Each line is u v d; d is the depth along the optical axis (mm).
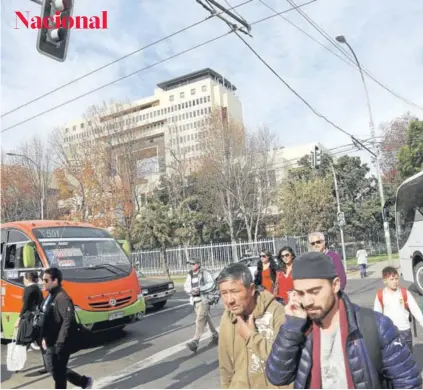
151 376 6691
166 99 81000
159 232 26188
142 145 35188
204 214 35625
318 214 30562
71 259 9211
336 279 1994
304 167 38906
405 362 1947
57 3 6512
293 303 2121
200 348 8336
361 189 42375
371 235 40625
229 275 2756
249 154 33656
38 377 7066
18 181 33531
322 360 1996
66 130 36469
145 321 11984
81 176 33250
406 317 5520
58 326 5246
